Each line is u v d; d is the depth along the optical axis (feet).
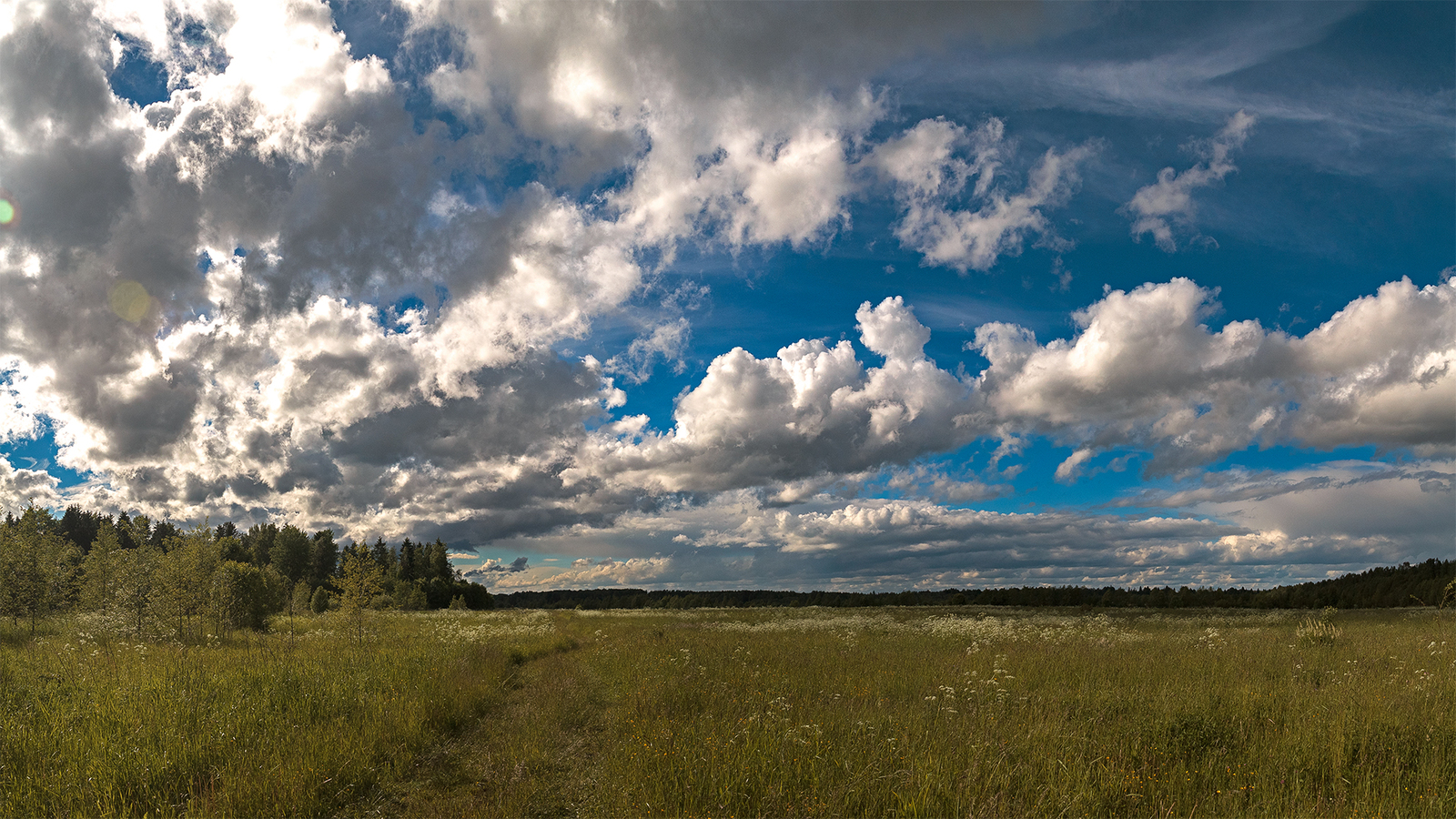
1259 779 21.40
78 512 307.58
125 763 24.59
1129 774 21.85
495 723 36.68
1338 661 46.32
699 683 43.86
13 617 87.86
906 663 54.19
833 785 22.04
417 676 45.73
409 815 22.61
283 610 202.18
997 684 38.17
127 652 54.85
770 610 225.76
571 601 452.35
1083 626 101.45
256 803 22.31
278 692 37.55
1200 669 45.01
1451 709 27.89
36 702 32.68
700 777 22.86
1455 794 19.27
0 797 21.86
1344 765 22.18
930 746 25.53
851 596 355.97
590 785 24.50
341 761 26.37
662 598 414.62
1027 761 23.93
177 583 82.23
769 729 28.40
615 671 52.80
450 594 386.52
